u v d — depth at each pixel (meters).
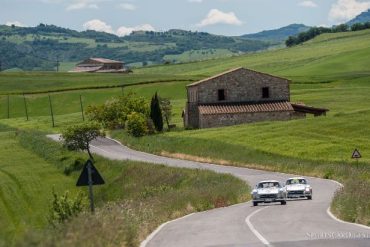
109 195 72.50
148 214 29.47
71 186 77.12
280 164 75.06
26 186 76.19
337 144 84.75
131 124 111.50
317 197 48.84
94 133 92.81
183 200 39.34
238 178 61.19
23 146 109.25
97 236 18.73
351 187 36.22
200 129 109.25
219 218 32.56
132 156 90.88
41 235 15.50
